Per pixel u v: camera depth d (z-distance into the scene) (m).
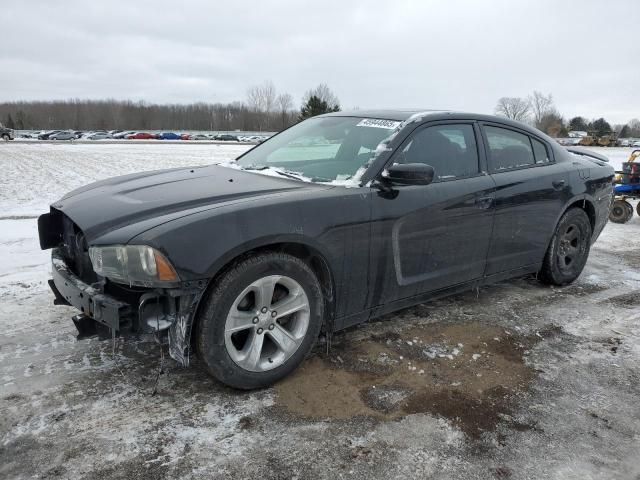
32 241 5.74
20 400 2.56
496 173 3.69
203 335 2.44
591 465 2.23
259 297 2.59
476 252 3.58
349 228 2.82
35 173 15.20
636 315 3.95
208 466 2.14
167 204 2.61
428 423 2.48
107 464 2.13
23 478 2.04
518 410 2.62
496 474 2.16
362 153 3.20
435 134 3.40
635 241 6.68
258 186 2.93
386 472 2.14
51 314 3.63
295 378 2.84
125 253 2.31
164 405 2.56
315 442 2.32
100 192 3.04
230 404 2.58
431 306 4.00
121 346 3.15
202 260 2.32
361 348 3.23
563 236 4.35
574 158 4.57
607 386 2.88
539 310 4.00
